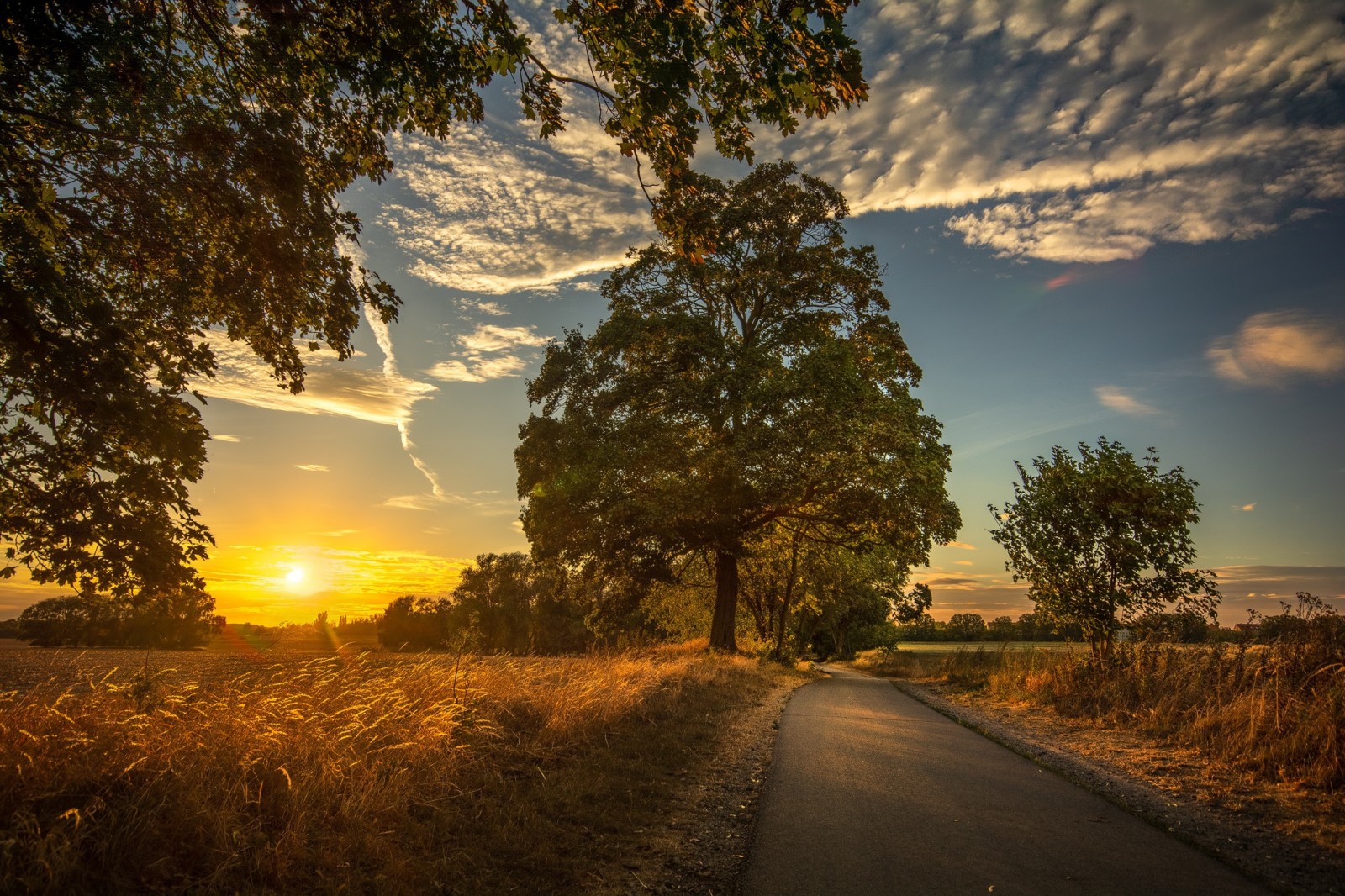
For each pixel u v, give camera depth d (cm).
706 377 2609
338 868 405
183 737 480
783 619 3500
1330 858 462
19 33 645
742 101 739
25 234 642
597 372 2725
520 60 762
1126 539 1341
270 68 771
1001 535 1502
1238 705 845
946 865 446
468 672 862
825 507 2625
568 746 755
